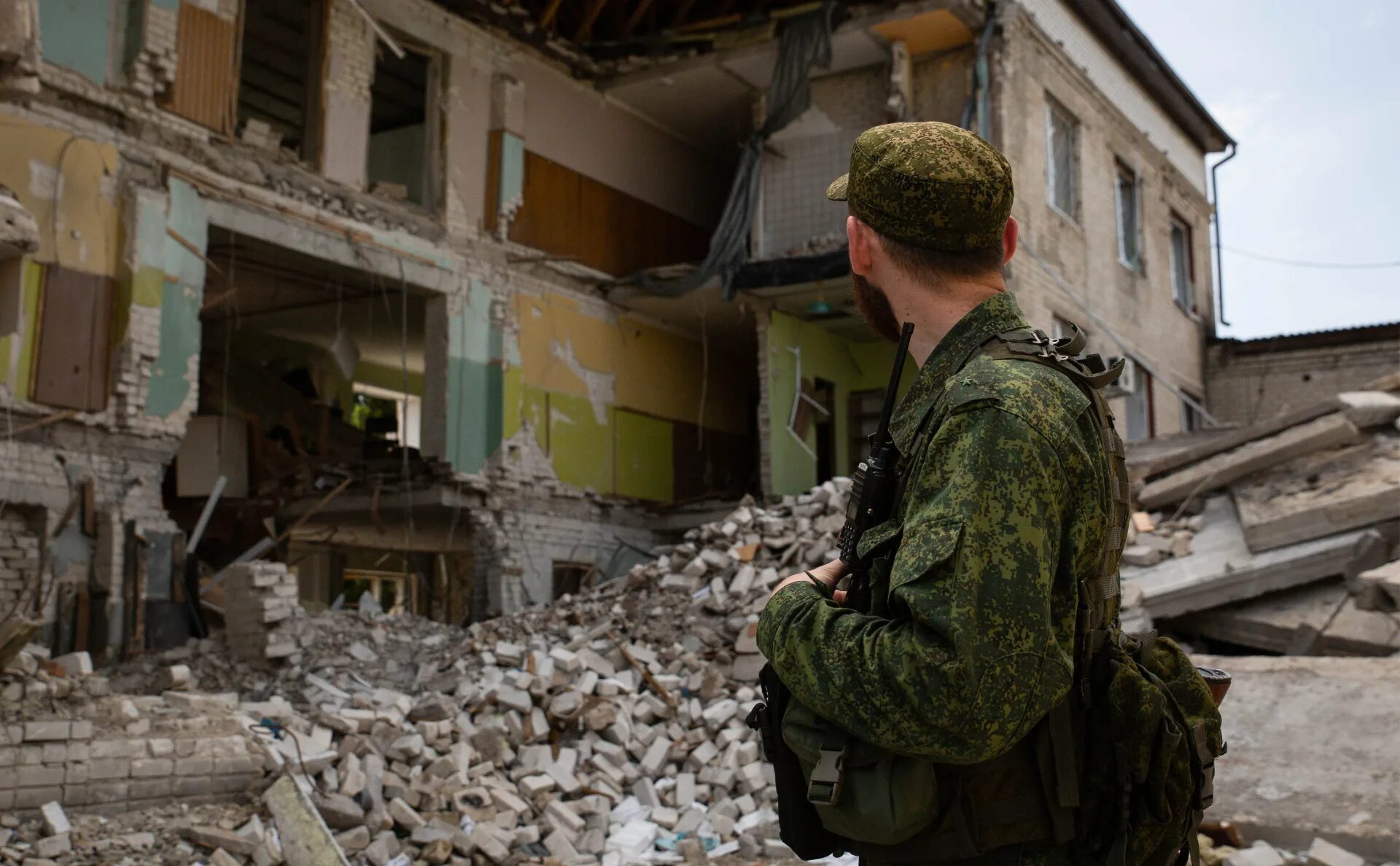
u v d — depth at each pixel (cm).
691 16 1656
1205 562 779
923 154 153
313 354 1856
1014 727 125
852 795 140
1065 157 1747
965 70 1546
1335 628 659
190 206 1165
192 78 1174
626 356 1723
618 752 738
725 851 631
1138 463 959
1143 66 1952
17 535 996
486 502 1495
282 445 1598
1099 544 142
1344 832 441
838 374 1755
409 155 1636
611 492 1664
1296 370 2164
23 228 612
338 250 1333
